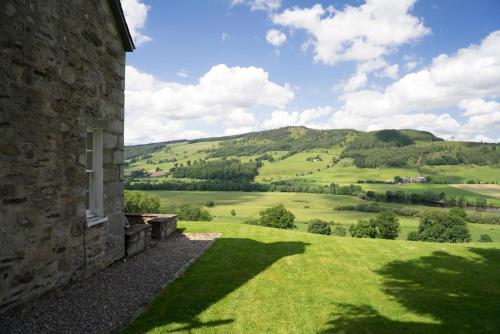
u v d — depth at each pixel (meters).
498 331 4.84
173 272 7.17
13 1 4.68
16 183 4.81
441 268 8.20
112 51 7.55
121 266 7.44
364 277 7.36
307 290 6.39
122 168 8.06
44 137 5.36
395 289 6.59
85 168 6.50
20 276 4.91
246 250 9.52
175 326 4.67
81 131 6.35
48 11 5.39
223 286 6.42
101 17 7.05
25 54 4.93
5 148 4.61
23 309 4.83
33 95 5.10
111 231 7.54
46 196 5.42
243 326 4.78
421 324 5.03
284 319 5.06
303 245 10.52
